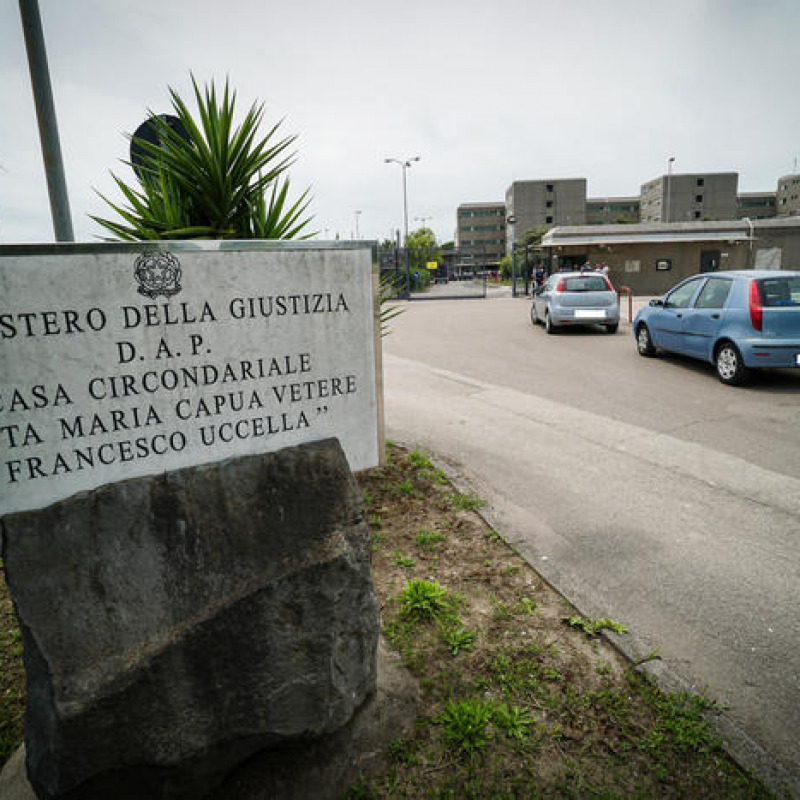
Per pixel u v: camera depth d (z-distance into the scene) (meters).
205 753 1.93
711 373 9.04
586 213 103.56
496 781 2.11
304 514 2.23
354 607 2.19
